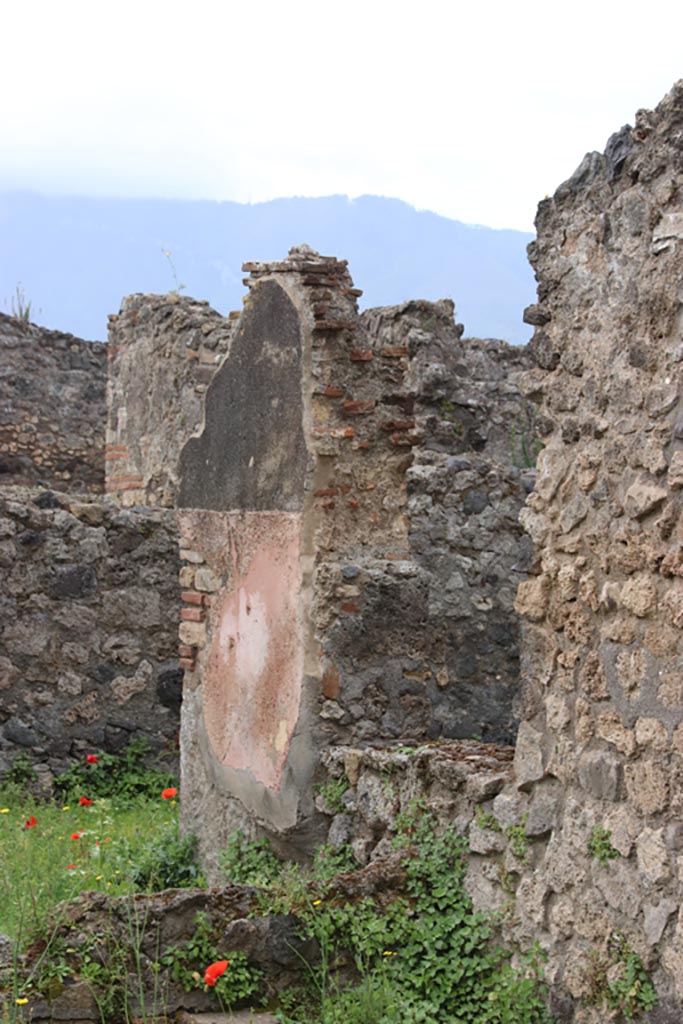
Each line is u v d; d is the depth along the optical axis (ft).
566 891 14.73
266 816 19.88
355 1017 14.94
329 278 19.88
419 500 31.17
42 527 30.73
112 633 31.19
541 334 15.80
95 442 55.67
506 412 39.50
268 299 20.54
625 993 13.62
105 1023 14.61
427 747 18.08
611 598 14.34
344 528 19.71
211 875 21.63
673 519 13.57
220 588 21.98
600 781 14.37
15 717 30.35
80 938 15.01
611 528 14.46
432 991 15.48
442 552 31.24
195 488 22.80
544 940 14.94
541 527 15.47
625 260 14.58
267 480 20.44
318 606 19.27
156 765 31.22
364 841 18.21
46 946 14.80
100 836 24.72
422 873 16.57
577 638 14.85
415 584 19.77
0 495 30.66
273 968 15.65
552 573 15.26
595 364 14.96
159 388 39.32
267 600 20.34
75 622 30.89
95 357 55.67
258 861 19.85
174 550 31.76
